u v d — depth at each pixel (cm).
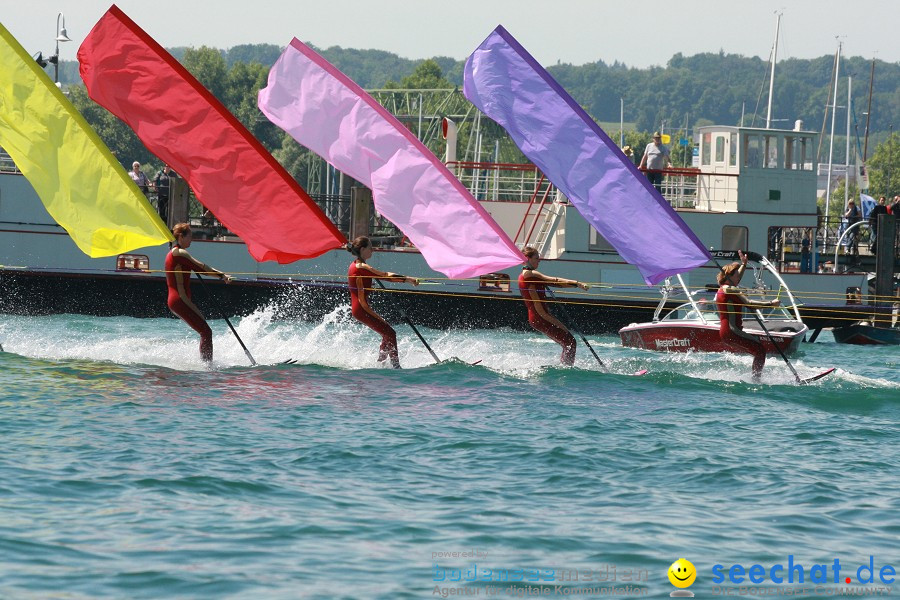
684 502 4078
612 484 4297
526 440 4991
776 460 4794
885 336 11169
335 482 4175
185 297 7094
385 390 6278
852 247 13800
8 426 4850
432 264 7512
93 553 3294
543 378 6944
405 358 7912
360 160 7588
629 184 7744
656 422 5594
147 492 3919
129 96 7219
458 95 16788
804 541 3650
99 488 3944
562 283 7581
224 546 3403
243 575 3169
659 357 8700
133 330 9400
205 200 7325
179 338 8694
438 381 6688
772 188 12456
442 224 7512
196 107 7200
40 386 5912
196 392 5944
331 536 3538
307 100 7606
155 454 4453
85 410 5294
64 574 3125
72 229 7144
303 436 4912
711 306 11656
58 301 10862
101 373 6456
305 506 3841
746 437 5297
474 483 4241
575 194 7856
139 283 10881
